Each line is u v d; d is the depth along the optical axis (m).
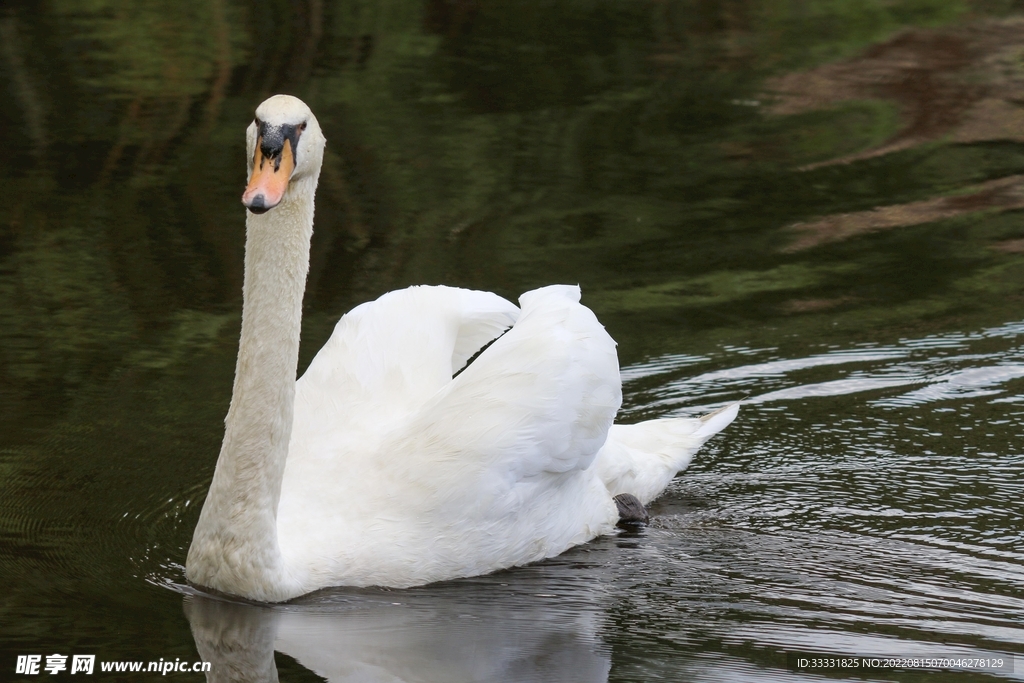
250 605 9.26
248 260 9.18
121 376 12.95
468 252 15.98
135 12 25.95
